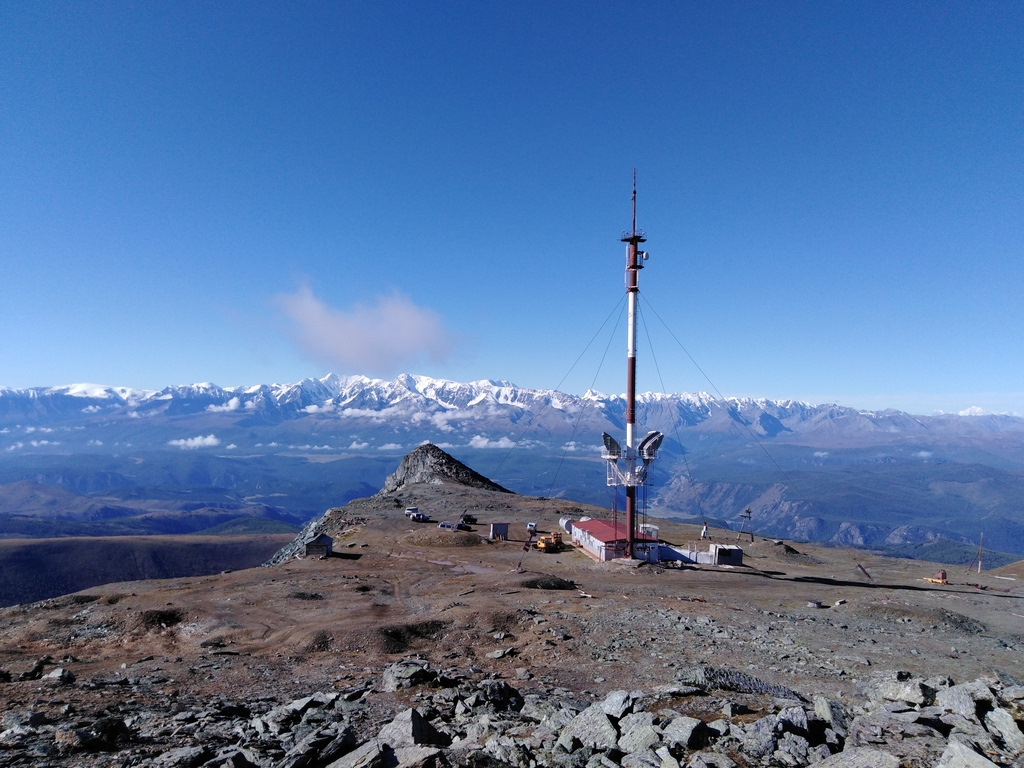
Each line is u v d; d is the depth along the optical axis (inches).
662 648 1540.4
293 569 2974.9
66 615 2069.4
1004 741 619.2
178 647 1759.4
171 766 629.9
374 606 2116.1
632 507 3272.6
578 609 2057.1
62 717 851.4
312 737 671.8
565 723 765.3
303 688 1154.0
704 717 745.6
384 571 2933.1
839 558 4128.9
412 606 2140.7
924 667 1387.8
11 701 965.8
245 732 783.1
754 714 760.3
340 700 948.0
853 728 659.4
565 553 3580.2
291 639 1731.1
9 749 690.2
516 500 6018.7
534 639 1667.1
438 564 3169.3
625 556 3280.0
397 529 4431.6
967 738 612.7
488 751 629.0
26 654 1708.9
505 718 824.9
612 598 2305.6
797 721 668.7
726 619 1943.9
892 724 668.1
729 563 3363.7
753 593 2591.0
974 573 3693.4
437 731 705.0
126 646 1798.7
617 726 719.7
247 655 1557.6
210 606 2134.6
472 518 4785.9
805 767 585.3
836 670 1330.0
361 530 4414.4
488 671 1342.3
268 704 999.0
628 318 3270.2
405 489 6727.4
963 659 1503.4
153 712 911.0
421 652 1611.7
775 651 1519.4
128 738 756.0
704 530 4694.9
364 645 1641.2
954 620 2066.9
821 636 1732.3
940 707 729.0
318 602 2196.1
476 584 2566.4
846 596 2573.8
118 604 2183.8
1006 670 1386.6
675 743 644.1
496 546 3818.9
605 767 590.9
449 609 2001.7
